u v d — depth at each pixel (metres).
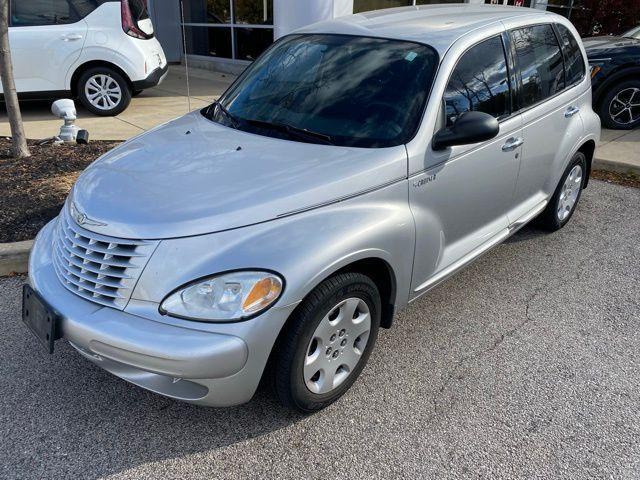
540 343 3.47
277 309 2.33
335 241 2.51
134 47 8.16
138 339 2.27
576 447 2.66
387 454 2.59
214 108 3.76
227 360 2.27
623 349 3.43
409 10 4.25
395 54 3.35
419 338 3.49
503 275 4.31
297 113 3.29
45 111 8.55
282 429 2.72
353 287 2.64
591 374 3.19
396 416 2.83
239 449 2.60
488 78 3.54
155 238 2.38
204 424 2.74
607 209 5.71
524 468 2.53
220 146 3.05
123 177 2.79
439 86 3.14
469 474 2.49
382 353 3.34
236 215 2.44
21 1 7.67
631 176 6.64
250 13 11.30
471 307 3.85
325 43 3.68
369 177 2.76
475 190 3.45
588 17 15.31
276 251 2.39
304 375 2.60
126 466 2.49
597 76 8.24
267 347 2.35
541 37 4.24
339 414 2.83
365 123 3.10
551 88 4.28
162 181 2.70
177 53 13.63
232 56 12.15
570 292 4.08
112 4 7.97
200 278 2.31
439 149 3.07
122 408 2.82
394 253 2.83
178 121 3.69
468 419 2.82
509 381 3.11
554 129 4.28
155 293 2.33
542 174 4.31
